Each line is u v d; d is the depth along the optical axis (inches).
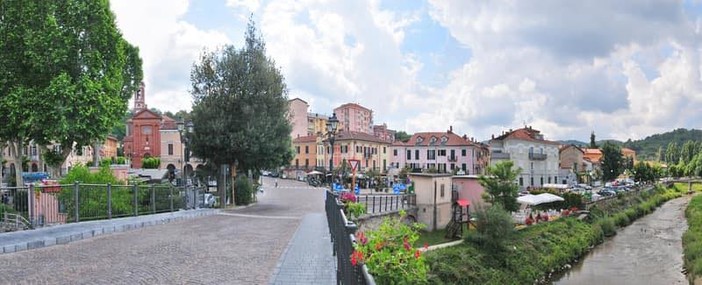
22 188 627.5
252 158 1330.0
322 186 2640.3
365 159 3452.3
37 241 510.3
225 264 435.2
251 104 1339.8
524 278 1037.8
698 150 5546.3
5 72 1117.7
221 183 1263.5
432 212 1472.7
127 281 358.6
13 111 1088.2
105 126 1198.3
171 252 494.3
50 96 1098.1
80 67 1203.9
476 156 3262.8
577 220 1612.9
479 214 1132.5
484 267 1007.6
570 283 1058.7
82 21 1191.6
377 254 230.7
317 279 381.1
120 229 676.1
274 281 371.2
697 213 1969.7
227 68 1337.4
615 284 1045.8
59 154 1349.7
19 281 351.3
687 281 1055.6
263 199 1567.4
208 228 725.3
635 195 2618.1
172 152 2765.7
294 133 4229.8
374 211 1229.7
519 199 1606.8
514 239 1163.9
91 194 764.0
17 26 1120.8
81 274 378.9
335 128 1030.4
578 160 4013.3
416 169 3267.7
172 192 983.6
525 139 3235.7
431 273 874.8
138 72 1807.3
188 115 1350.9
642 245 1486.2
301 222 831.1
